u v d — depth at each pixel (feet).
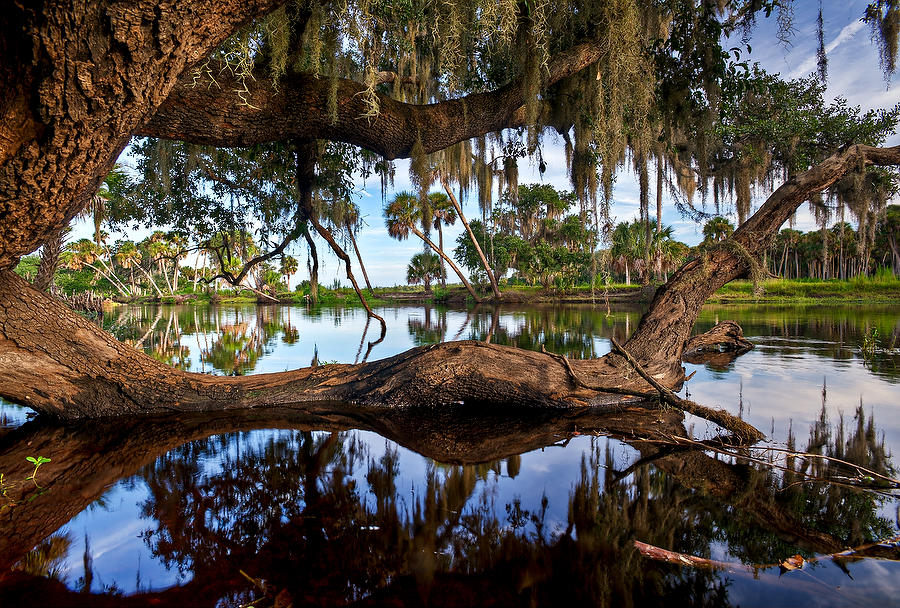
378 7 11.26
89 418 12.50
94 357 12.36
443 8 10.42
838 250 110.83
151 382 13.12
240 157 20.53
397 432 11.39
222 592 4.62
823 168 15.23
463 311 69.62
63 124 5.70
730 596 4.43
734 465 8.57
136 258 120.06
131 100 5.93
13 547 5.57
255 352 25.32
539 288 112.37
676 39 13.97
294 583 4.80
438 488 7.61
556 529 6.05
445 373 14.21
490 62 14.78
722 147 19.51
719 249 16.42
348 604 4.39
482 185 21.35
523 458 9.22
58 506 6.89
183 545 5.65
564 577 4.87
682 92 14.75
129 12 5.12
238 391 14.16
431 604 4.39
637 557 5.29
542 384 14.24
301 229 21.33
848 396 13.19
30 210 6.73
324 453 9.61
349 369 15.70
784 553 5.32
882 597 4.36
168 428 11.64
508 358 14.80
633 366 13.04
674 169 21.54
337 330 39.29
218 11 5.90
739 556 5.28
